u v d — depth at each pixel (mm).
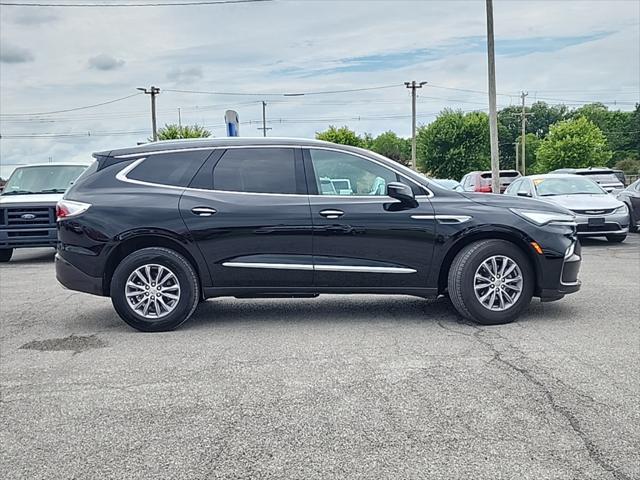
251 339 6020
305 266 6414
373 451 3543
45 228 12328
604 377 4684
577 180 14750
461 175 69500
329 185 6543
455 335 5996
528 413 4023
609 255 12062
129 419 4090
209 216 6395
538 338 5820
